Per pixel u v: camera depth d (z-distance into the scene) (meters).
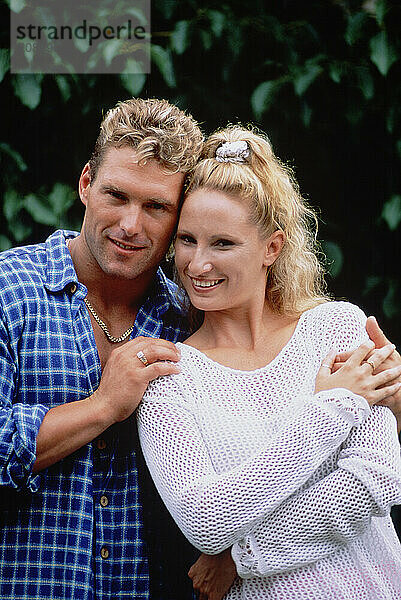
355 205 5.29
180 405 3.15
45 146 4.99
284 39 5.05
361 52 5.09
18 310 3.39
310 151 5.23
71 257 3.57
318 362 3.24
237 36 5.02
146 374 3.18
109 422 3.22
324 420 3.00
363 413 3.03
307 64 5.01
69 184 5.02
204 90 5.08
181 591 3.58
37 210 4.93
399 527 5.21
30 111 4.96
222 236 3.16
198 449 3.06
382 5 4.91
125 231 3.28
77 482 3.38
